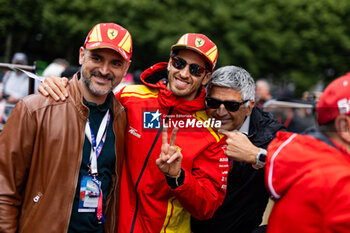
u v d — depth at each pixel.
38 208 2.10
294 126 4.20
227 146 2.19
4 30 14.82
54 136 2.13
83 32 13.46
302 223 1.62
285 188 1.69
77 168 2.16
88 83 2.22
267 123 2.77
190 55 2.37
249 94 2.54
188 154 2.37
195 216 2.35
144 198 2.38
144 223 2.38
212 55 2.39
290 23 13.06
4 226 2.03
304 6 12.98
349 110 1.67
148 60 14.88
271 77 14.83
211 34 12.77
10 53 16.42
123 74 2.32
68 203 2.12
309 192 1.59
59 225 2.10
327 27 13.09
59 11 13.55
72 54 17.02
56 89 2.20
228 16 12.38
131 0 12.66
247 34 12.66
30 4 14.59
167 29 12.66
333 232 1.55
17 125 2.11
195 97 2.51
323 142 1.71
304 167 1.65
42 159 2.12
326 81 14.56
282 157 1.73
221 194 2.42
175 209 2.41
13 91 6.00
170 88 2.42
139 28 12.98
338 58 13.55
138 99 2.53
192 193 2.21
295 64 13.69
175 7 12.84
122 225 2.41
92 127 2.26
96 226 2.27
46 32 15.22
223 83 2.46
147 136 2.42
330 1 12.98
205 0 12.60
